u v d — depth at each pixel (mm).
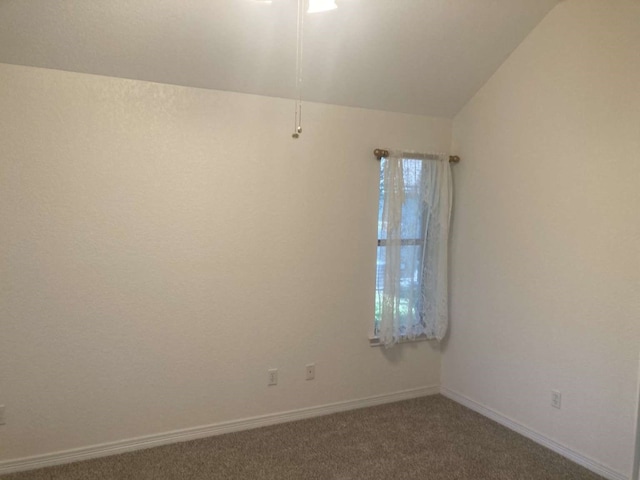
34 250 2537
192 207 2885
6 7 2184
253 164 3037
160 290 2840
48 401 2623
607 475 2637
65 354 2643
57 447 2660
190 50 2627
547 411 2980
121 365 2775
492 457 2846
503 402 3297
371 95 3281
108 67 2594
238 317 3068
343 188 3346
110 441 2777
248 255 3066
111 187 2678
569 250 2828
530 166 3066
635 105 2482
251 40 2652
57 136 2541
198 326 2957
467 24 2846
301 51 2799
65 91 2541
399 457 2824
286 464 2713
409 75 3184
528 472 2688
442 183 3594
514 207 3186
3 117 2426
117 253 2719
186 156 2848
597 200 2672
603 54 2627
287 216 3168
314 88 3092
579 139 2762
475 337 3523
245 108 2990
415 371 3760
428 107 3541
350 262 3420
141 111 2717
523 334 3135
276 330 3195
